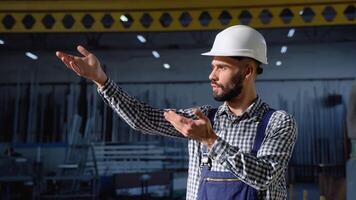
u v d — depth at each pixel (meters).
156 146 8.48
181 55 8.55
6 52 8.73
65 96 8.73
